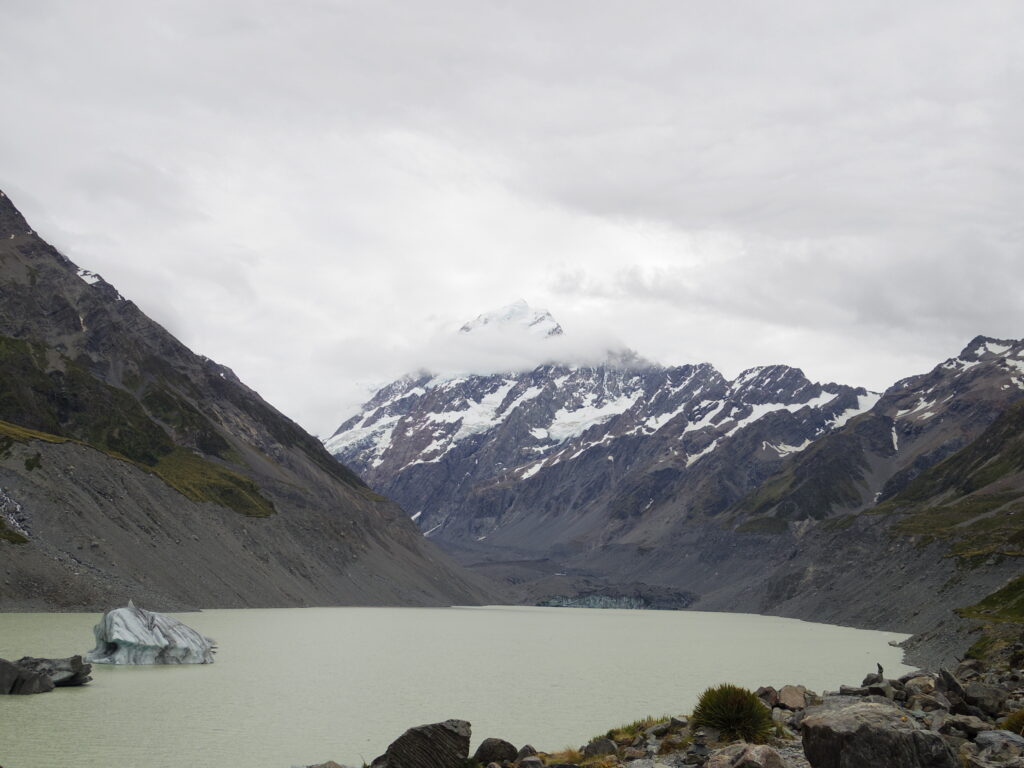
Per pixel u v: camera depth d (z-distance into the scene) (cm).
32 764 4659
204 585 18750
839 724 2881
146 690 7462
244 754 5059
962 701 4381
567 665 11375
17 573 14062
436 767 3659
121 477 19538
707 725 3969
